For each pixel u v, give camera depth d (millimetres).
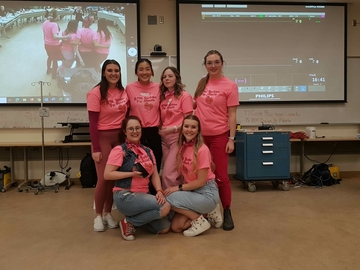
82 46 4238
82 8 4223
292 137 4207
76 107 4281
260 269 1699
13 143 3988
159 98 2457
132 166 2148
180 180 2379
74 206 3107
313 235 2207
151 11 4371
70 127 4254
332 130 4637
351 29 4613
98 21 4254
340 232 2266
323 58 4535
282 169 3783
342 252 1916
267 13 4441
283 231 2299
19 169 4285
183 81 4371
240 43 4426
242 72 4449
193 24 4352
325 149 4660
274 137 3771
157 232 2256
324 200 3240
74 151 4340
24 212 2895
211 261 1800
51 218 2695
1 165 4266
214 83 2461
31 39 4164
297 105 4555
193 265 1752
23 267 1749
